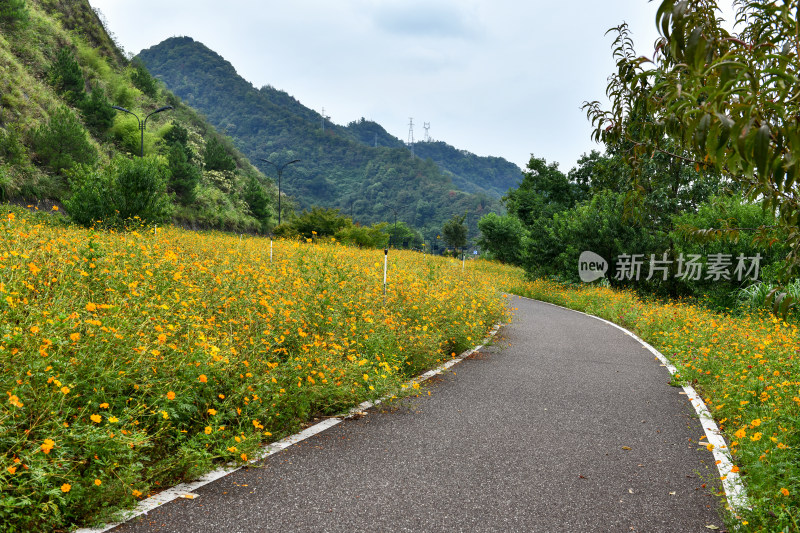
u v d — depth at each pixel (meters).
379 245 38.16
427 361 6.59
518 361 7.46
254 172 95.62
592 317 15.06
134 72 66.38
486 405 5.11
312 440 3.91
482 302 10.80
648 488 3.26
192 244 12.91
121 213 19.08
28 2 51.81
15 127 28.47
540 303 19.61
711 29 1.81
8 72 34.22
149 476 2.94
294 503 2.87
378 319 6.71
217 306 5.70
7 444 2.62
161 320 4.41
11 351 2.97
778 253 14.85
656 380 6.53
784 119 1.39
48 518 2.38
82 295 4.55
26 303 3.79
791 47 1.66
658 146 2.59
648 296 19.83
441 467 3.50
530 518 2.81
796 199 2.21
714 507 3.01
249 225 53.25
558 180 38.88
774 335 8.01
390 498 2.99
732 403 4.88
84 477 2.72
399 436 4.10
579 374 6.73
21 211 15.27
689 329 9.59
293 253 13.54
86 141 31.77
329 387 4.64
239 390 3.94
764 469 3.15
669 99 1.62
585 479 3.38
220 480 3.13
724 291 16.30
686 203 21.19
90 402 3.07
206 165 60.41
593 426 4.54
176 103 87.94
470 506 2.93
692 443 4.14
